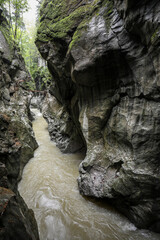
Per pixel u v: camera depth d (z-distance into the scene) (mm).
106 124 6219
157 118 4148
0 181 3639
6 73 11641
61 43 6973
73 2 6711
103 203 6074
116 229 4984
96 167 6324
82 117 7066
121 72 5051
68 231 4988
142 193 4598
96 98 6316
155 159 4406
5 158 4730
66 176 8242
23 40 19469
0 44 12172
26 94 15320
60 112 13734
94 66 5363
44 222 5289
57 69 8211
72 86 8375
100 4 5430
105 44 4906
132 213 5012
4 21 14367
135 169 4676
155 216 4508
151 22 3359
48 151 11664
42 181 7707
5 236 2287
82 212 5730
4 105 9250
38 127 19234
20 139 9438
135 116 4738
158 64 3535
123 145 5430
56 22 7270
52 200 6363
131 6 3639
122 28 4512
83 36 5465
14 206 3039
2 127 5426
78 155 11039
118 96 5426
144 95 4355
